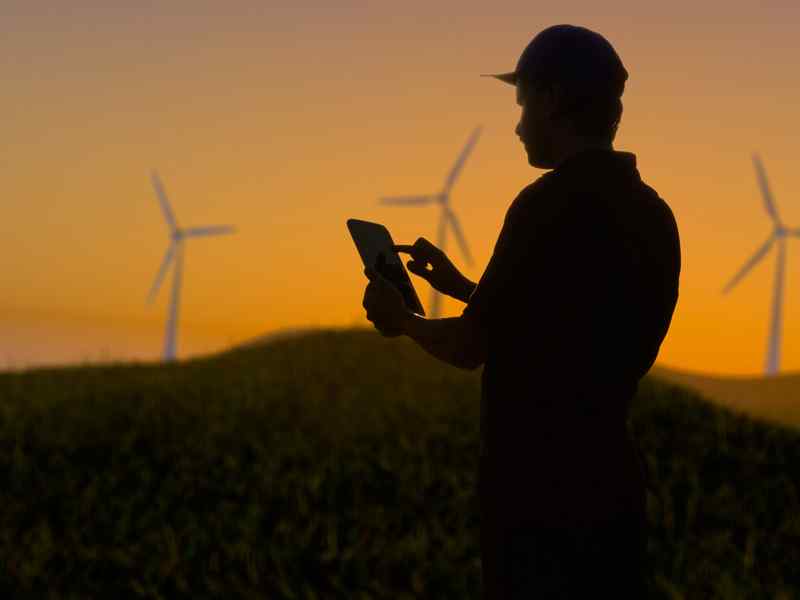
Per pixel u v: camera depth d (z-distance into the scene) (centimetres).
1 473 1052
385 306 197
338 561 805
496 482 194
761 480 1024
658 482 1005
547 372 188
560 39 193
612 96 193
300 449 1136
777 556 827
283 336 1962
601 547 189
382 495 981
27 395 1437
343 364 1644
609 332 187
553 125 195
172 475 1055
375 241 211
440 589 743
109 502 973
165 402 1377
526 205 189
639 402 1279
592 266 185
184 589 753
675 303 201
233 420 1273
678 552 823
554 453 188
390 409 1312
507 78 204
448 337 189
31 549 838
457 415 1271
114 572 797
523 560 191
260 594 741
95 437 1188
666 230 196
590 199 186
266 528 896
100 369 1767
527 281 186
